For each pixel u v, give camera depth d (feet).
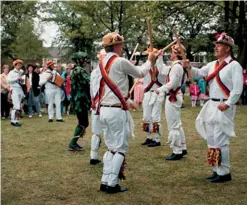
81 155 21.77
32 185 16.31
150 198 14.51
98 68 15.71
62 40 103.14
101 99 15.10
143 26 68.90
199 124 16.70
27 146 24.31
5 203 14.20
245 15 68.44
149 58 15.89
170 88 19.80
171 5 63.57
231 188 15.51
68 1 76.07
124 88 15.06
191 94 48.52
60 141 25.91
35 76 39.63
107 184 15.37
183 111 43.09
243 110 43.86
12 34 109.40
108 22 71.92
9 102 37.68
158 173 17.83
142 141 25.72
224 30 62.08
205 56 96.37
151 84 23.40
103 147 23.75
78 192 15.37
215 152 16.17
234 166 18.80
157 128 23.73
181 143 20.80
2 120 37.55
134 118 37.19
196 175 17.44
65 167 19.16
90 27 71.97
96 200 14.42
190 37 83.51
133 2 67.92
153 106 23.73
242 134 27.50
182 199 14.33
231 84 15.85
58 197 14.82
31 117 39.45
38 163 19.98
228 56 16.15
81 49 91.30
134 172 18.02
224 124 15.89
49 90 35.45
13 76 32.99
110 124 14.92
